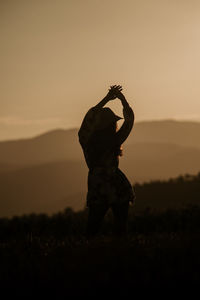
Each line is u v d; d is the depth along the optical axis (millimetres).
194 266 9352
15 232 25719
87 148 13172
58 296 8438
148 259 10109
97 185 13047
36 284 8977
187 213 24922
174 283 8516
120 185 13102
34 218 32031
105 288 8539
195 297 8047
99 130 13094
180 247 11031
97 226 13297
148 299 8125
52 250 11805
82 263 10141
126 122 13102
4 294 8703
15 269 9992
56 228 25922
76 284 8797
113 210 13180
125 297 8219
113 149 13102
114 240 12141
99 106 13203
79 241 12625
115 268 9570
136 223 24234
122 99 13227
